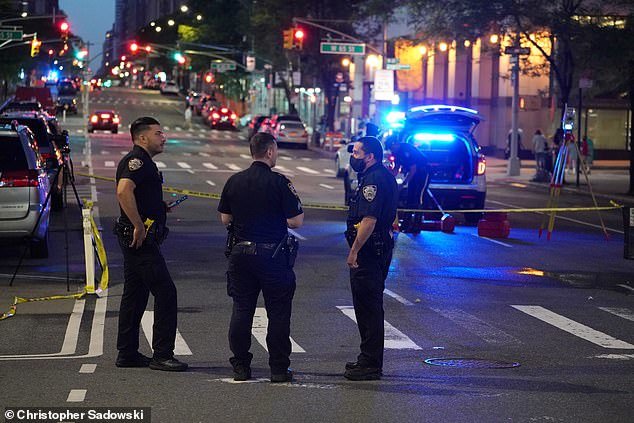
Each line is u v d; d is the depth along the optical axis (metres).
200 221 68.44
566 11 106.81
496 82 172.12
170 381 25.84
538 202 91.81
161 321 27.27
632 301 40.62
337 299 39.75
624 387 25.66
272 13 194.88
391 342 31.83
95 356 29.28
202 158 149.75
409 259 52.28
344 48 148.12
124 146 171.00
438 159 69.25
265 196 25.41
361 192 26.31
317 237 60.66
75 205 78.31
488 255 54.41
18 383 25.47
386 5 124.75
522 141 165.50
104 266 40.91
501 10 108.06
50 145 73.44
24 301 38.78
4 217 46.66
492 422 22.09
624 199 96.88
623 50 100.00
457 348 31.00
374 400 23.89
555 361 29.08
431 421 22.11
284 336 25.83
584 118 161.25
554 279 46.38
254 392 24.64
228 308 37.59
